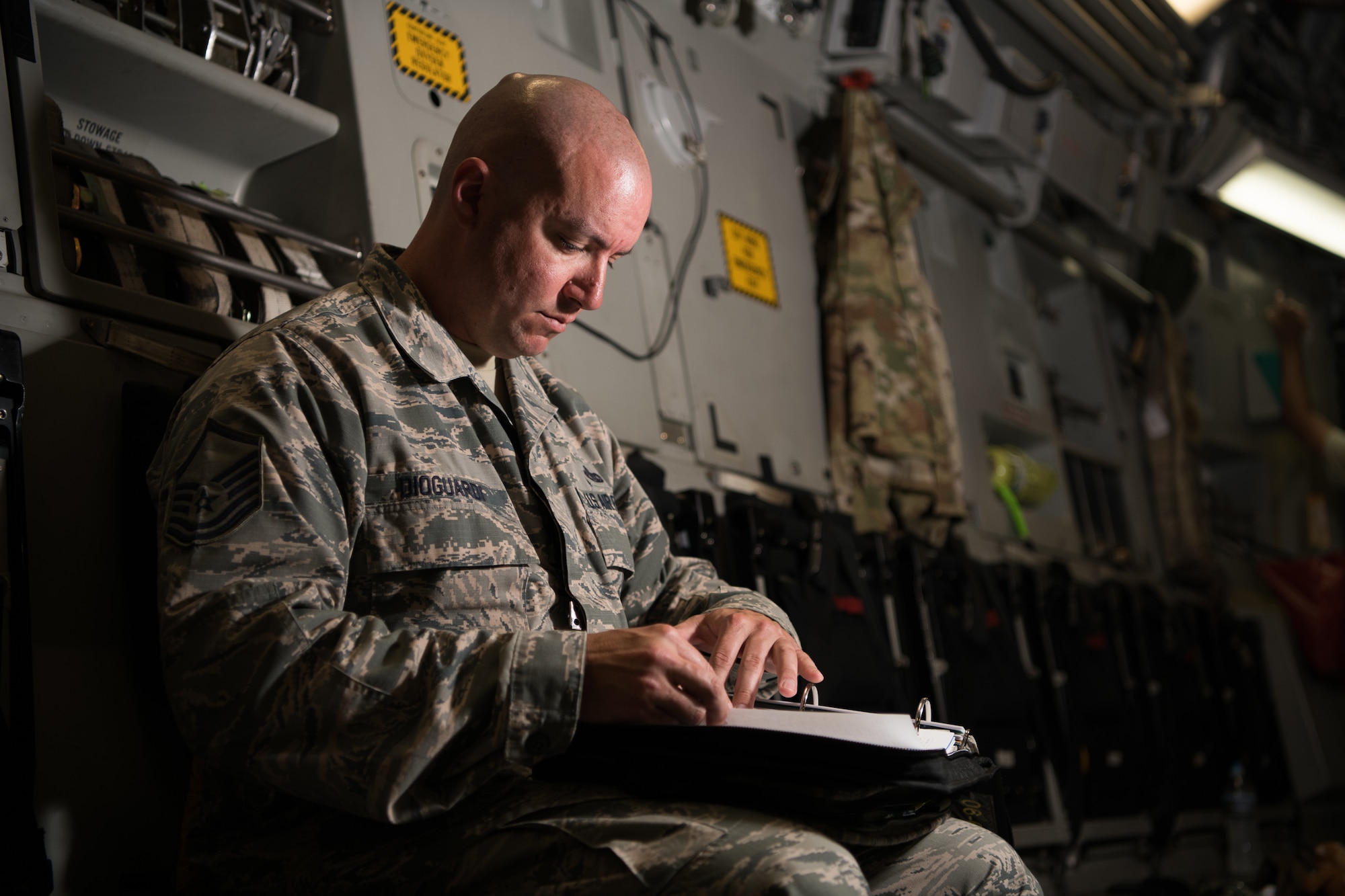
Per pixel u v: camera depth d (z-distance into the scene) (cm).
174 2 186
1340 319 725
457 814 113
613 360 245
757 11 347
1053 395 453
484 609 125
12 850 116
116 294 152
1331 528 620
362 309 134
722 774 112
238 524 109
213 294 169
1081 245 491
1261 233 675
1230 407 599
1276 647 488
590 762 114
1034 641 349
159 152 193
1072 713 346
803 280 326
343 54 204
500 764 105
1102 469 475
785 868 98
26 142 147
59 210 149
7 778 117
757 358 294
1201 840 407
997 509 380
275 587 107
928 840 131
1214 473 611
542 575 132
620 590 150
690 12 320
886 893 128
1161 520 490
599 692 107
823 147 371
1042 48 495
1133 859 366
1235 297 636
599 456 162
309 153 204
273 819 121
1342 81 654
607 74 278
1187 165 578
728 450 272
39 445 139
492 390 145
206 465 112
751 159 321
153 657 141
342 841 115
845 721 110
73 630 136
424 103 216
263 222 180
